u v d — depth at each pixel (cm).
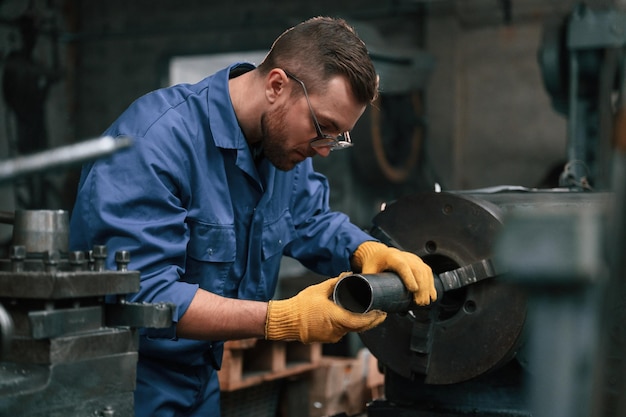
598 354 79
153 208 148
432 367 158
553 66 350
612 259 78
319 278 362
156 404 162
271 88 153
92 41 693
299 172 184
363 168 569
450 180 634
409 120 576
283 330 141
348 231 179
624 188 78
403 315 162
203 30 662
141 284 140
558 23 350
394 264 152
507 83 631
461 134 643
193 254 160
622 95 82
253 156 168
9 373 108
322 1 640
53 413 107
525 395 158
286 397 276
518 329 149
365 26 521
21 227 118
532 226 78
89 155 82
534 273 78
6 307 111
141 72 683
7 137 625
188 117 160
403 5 629
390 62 531
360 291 147
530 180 628
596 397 79
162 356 162
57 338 107
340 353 330
